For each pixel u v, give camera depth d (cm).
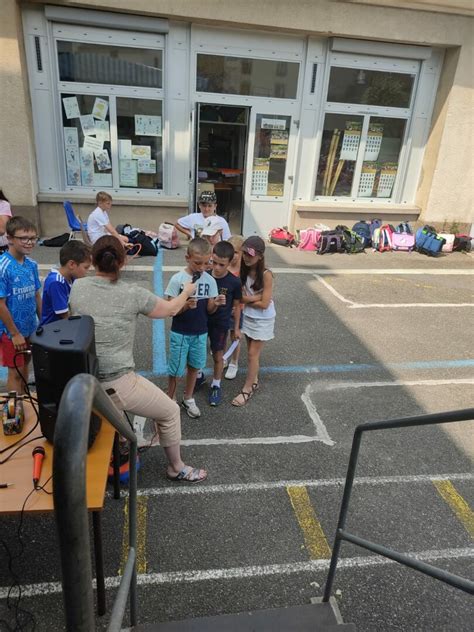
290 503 327
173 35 870
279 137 980
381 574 278
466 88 968
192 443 383
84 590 112
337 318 655
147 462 358
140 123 923
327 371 514
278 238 1005
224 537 297
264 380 488
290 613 241
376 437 404
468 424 428
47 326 236
